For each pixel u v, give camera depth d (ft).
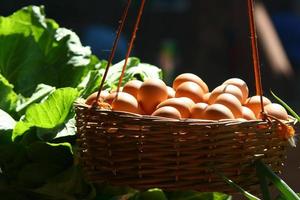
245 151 4.52
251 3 4.65
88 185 5.25
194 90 4.86
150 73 6.17
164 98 4.79
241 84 4.97
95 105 4.50
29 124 5.32
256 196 4.74
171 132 4.39
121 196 4.95
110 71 6.10
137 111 4.69
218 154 4.47
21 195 5.37
